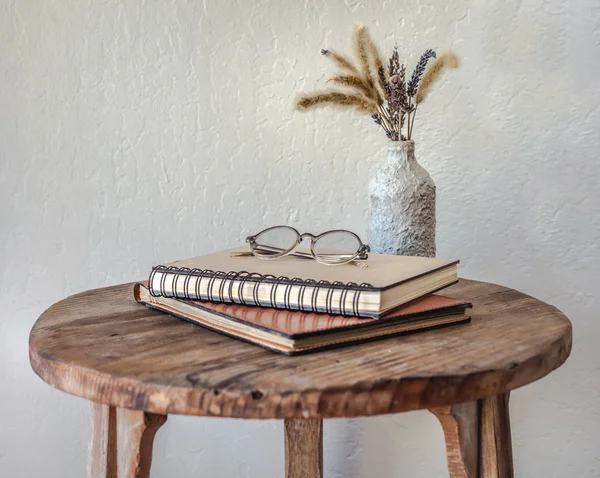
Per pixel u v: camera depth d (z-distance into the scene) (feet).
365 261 2.48
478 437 2.21
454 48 3.56
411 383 1.69
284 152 3.71
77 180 3.68
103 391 1.74
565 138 3.55
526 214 3.64
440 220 3.71
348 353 1.93
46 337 2.15
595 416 3.74
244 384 1.66
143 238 3.75
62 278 3.74
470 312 2.48
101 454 2.18
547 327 2.23
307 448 3.26
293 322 2.01
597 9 3.43
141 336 2.15
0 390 3.81
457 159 3.65
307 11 3.60
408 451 3.90
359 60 3.00
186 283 2.33
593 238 3.60
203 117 3.67
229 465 3.98
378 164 3.70
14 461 3.88
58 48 3.58
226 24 3.61
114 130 3.66
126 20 3.59
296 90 3.65
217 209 3.75
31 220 3.69
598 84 3.48
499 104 3.57
